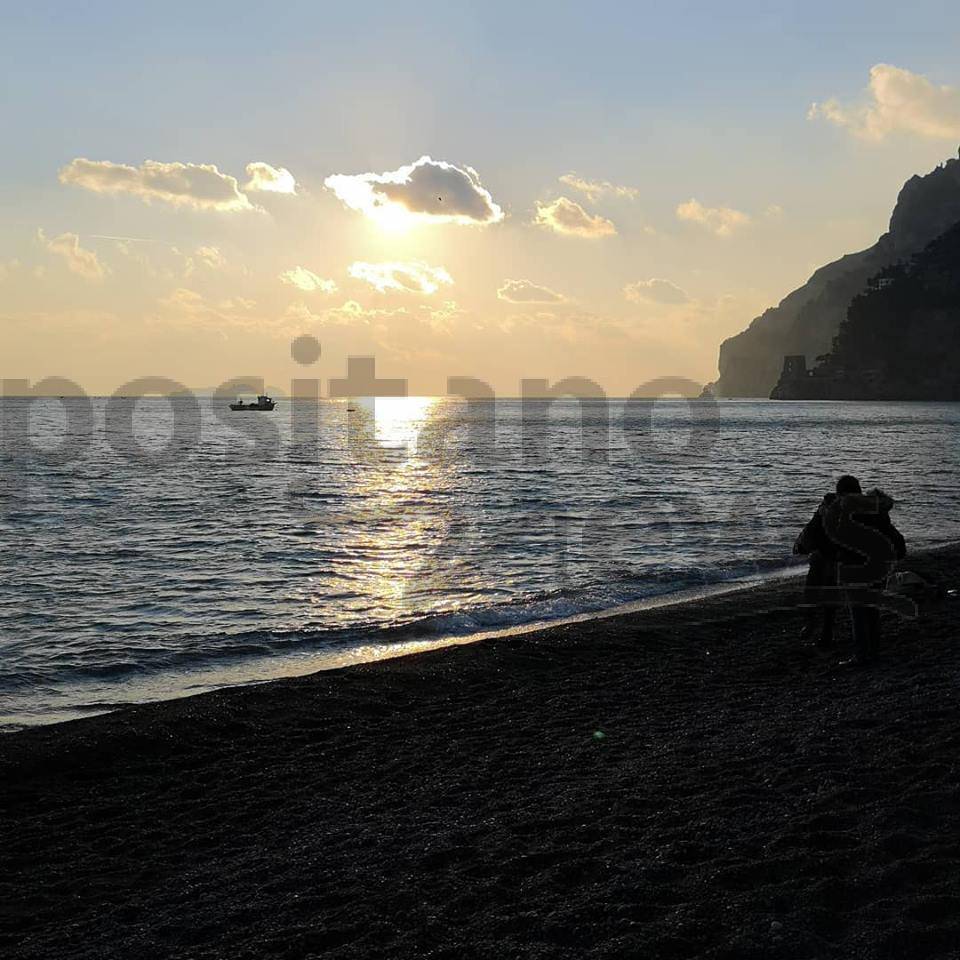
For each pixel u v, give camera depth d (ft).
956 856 16.25
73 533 88.74
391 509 107.96
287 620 51.98
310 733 30.09
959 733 22.74
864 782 20.33
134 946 16.42
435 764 26.21
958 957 13.34
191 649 45.65
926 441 266.16
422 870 18.42
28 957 16.51
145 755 28.35
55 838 22.61
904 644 35.47
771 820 18.92
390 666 37.81
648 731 27.53
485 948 14.97
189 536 86.63
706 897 15.93
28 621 52.11
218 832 22.45
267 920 16.90
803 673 33.42
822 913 14.88
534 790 22.95
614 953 14.35
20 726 34.01
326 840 20.95
